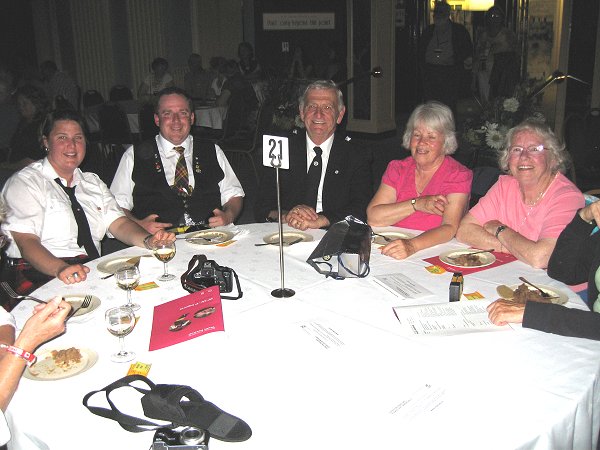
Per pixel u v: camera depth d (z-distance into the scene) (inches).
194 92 364.8
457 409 52.2
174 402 49.9
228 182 138.6
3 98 213.0
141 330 69.8
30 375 59.0
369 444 48.1
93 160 287.3
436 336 66.0
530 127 94.9
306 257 95.0
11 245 107.7
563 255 81.9
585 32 266.8
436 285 81.7
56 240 106.2
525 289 76.2
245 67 353.4
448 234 101.7
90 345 65.8
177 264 92.5
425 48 332.5
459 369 58.9
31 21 414.0
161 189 129.9
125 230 109.0
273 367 60.5
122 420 50.4
